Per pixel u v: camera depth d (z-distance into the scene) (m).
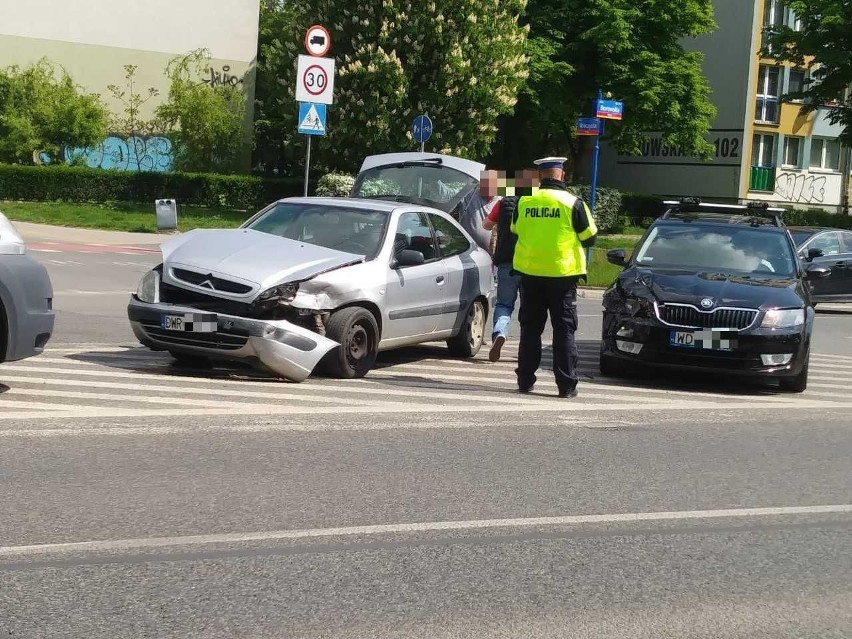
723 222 12.94
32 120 36.78
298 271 10.06
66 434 7.59
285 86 36.12
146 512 5.89
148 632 4.30
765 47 43.22
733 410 10.16
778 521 6.43
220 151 41.88
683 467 7.66
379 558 5.36
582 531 6.00
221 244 10.44
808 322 11.27
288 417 8.55
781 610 4.93
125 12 42.94
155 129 43.72
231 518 5.87
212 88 42.06
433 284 11.64
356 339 10.50
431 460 7.42
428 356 12.70
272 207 11.72
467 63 33.75
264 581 4.96
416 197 16.08
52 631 4.27
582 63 44.38
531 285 10.23
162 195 37.62
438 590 4.95
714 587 5.20
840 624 4.78
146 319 9.86
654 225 12.95
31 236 26.97
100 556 5.18
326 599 4.77
